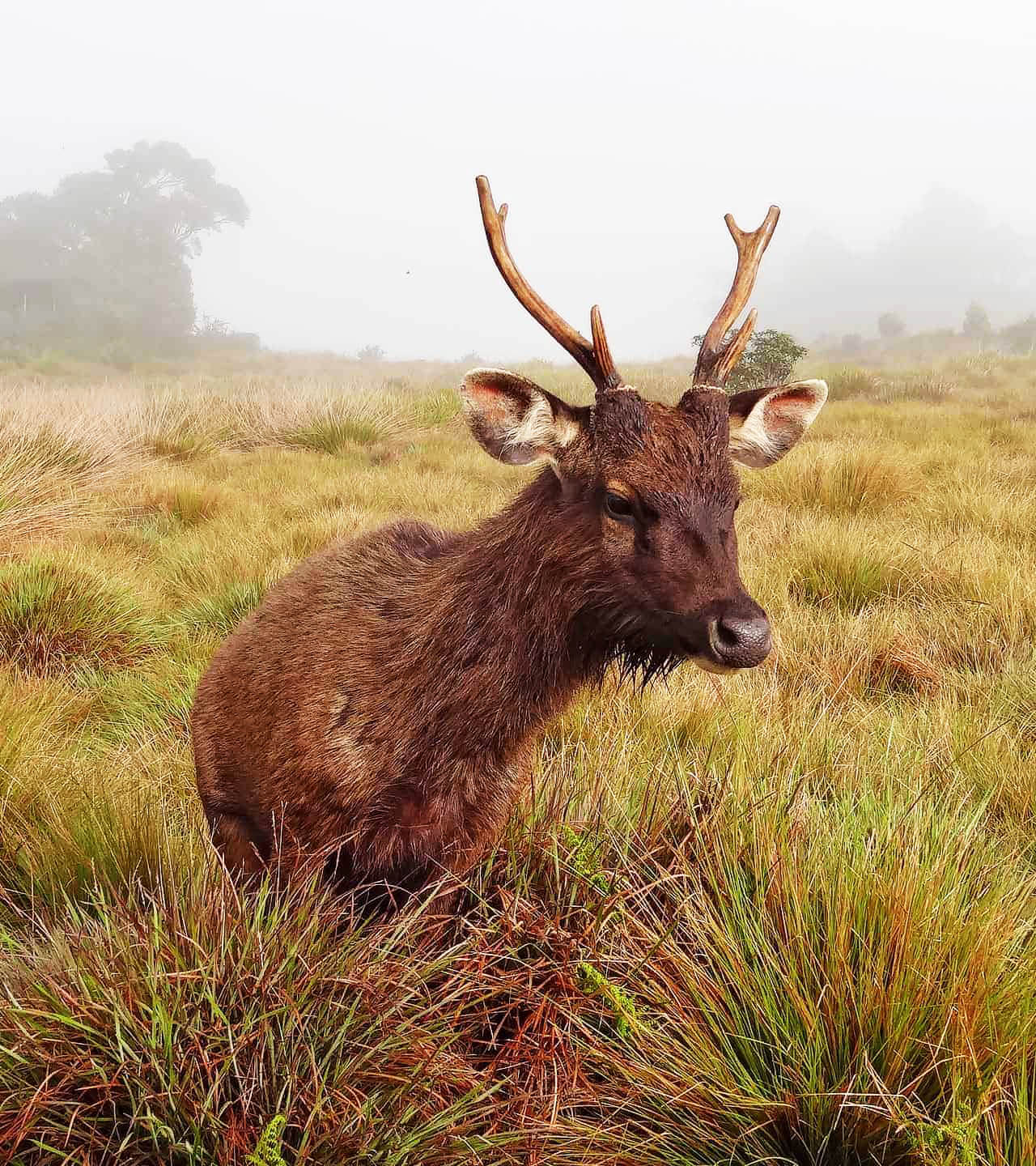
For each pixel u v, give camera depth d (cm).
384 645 241
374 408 1516
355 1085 201
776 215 248
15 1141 180
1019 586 526
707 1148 204
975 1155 176
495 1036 230
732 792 295
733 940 229
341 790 238
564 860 270
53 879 273
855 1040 207
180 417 1391
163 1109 188
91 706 451
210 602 578
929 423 1344
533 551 238
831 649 473
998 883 248
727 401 232
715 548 218
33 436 942
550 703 247
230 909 226
